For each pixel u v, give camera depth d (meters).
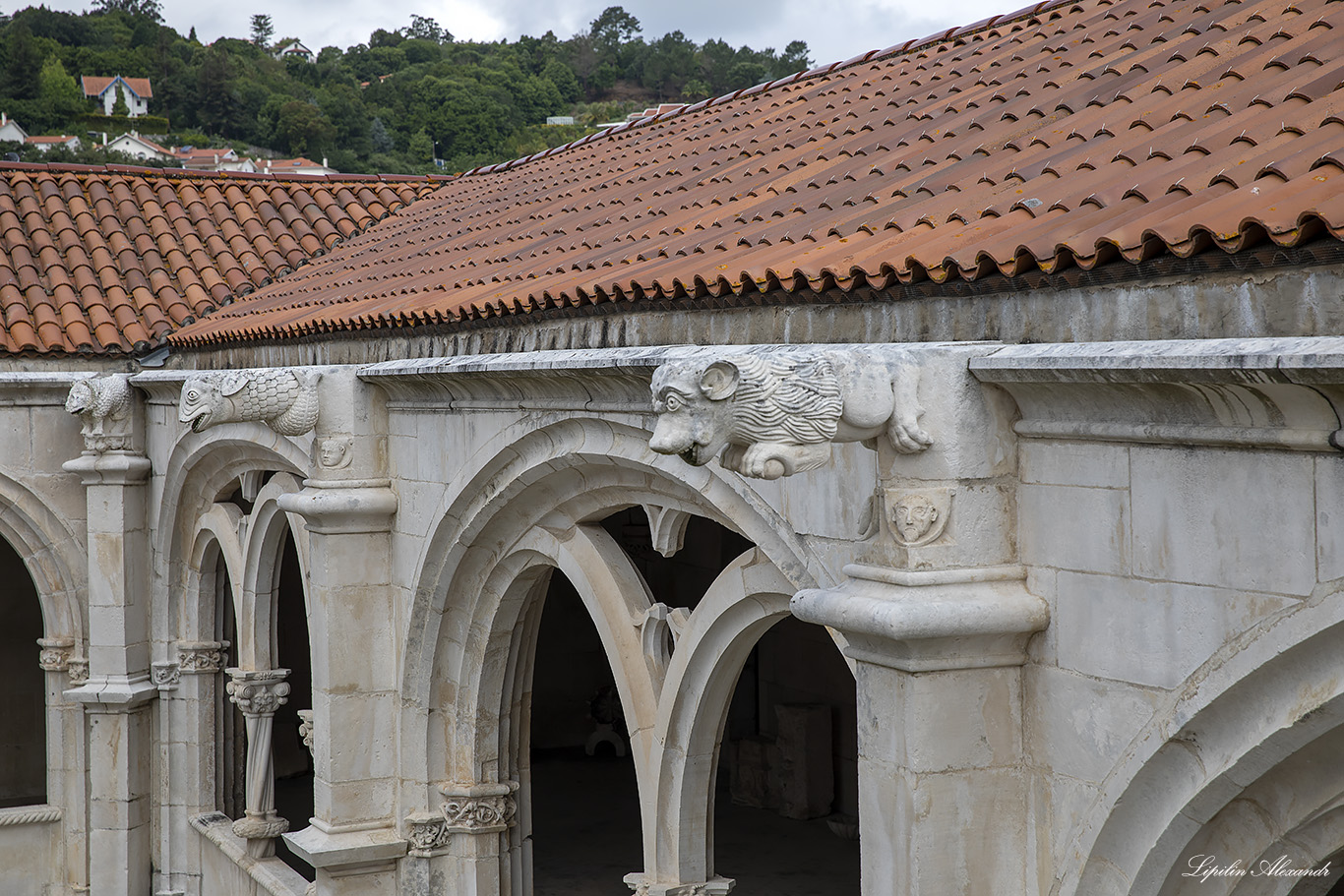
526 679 7.55
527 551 6.79
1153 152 4.21
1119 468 3.32
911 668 3.54
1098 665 3.40
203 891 11.27
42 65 84.06
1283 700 2.97
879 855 3.73
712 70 91.19
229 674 10.09
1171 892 3.40
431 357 6.88
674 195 7.59
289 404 7.19
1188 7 6.64
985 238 4.01
